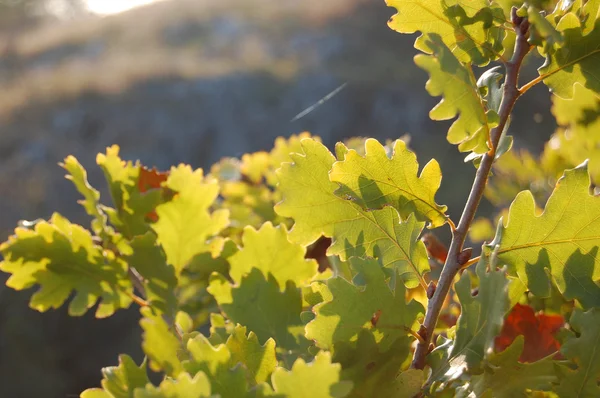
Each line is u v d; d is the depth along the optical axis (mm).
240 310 604
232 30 13875
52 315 5789
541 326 571
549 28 496
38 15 16438
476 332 485
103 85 11414
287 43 13289
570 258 519
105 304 657
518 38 533
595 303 514
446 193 5152
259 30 13625
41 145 10141
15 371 5363
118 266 659
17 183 9219
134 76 11734
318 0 14445
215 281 611
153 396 433
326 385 444
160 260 645
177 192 663
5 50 13828
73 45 14117
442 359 500
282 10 14586
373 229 543
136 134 10812
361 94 11492
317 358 445
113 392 538
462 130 525
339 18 13805
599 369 500
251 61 12438
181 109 10961
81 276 656
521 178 943
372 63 12375
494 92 534
